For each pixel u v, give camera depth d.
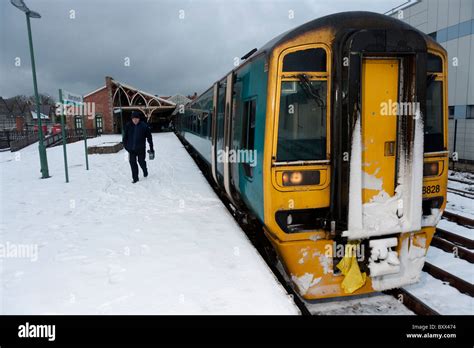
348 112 3.57
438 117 4.19
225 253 4.29
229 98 5.86
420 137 3.74
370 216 3.83
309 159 3.83
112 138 29.12
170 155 15.20
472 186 10.12
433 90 4.13
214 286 3.46
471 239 6.04
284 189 3.79
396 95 3.75
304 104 3.80
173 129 40.44
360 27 3.76
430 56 4.04
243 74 5.04
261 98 3.99
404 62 3.71
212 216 5.89
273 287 3.45
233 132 5.65
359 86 3.56
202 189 7.93
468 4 14.05
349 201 3.68
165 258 4.16
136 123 8.64
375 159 3.81
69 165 12.53
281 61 3.72
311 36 3.76
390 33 3.54
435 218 4.23
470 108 14.47
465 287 4.38
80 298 3.28
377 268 3.88
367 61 3.65
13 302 3.22
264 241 5.16
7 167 12.67
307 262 3.89
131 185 8.46
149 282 3.56
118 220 5.70
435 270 4.83
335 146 3.73
